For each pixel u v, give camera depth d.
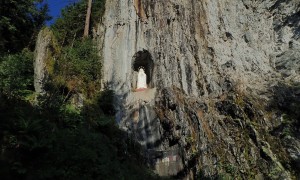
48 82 19.62
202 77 23.92
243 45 25.97
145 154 19.95
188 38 25.16
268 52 26.14
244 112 21.44
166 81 23.23
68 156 13.97
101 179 14.13
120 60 23.61
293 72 24.80
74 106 19.33
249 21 27.17
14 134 13.67
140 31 24.73
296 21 26.83
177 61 24.05
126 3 25.48
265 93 22.89
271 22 27.47
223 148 19.92
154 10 25.53
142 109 21.58
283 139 20.50
